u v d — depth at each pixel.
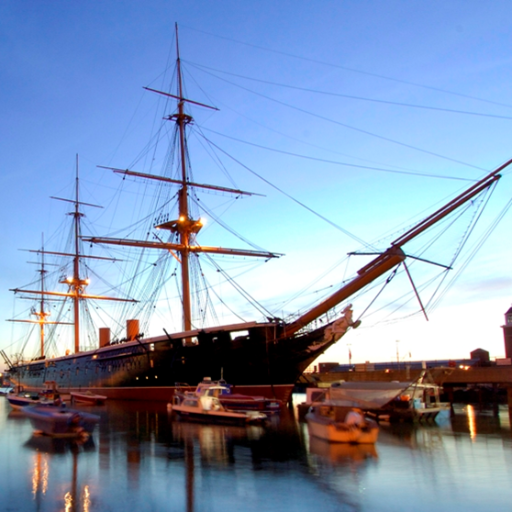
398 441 23.56
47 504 14.61
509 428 27.97
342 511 13.59
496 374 44.38
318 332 39.81
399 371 50.34
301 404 34.25
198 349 43.78
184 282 56.19
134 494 15.40
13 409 47.41
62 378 66.88
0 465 19.31
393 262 34.94
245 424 30.05
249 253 57.47
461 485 15.85
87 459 20.22
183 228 56.47
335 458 19.67
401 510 13.64
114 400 53.00
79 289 82.50
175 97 58.41
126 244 53.94
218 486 16.02
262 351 40.69
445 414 35.50
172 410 37.47
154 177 55.72
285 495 14.99
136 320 59.22
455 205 33.25
